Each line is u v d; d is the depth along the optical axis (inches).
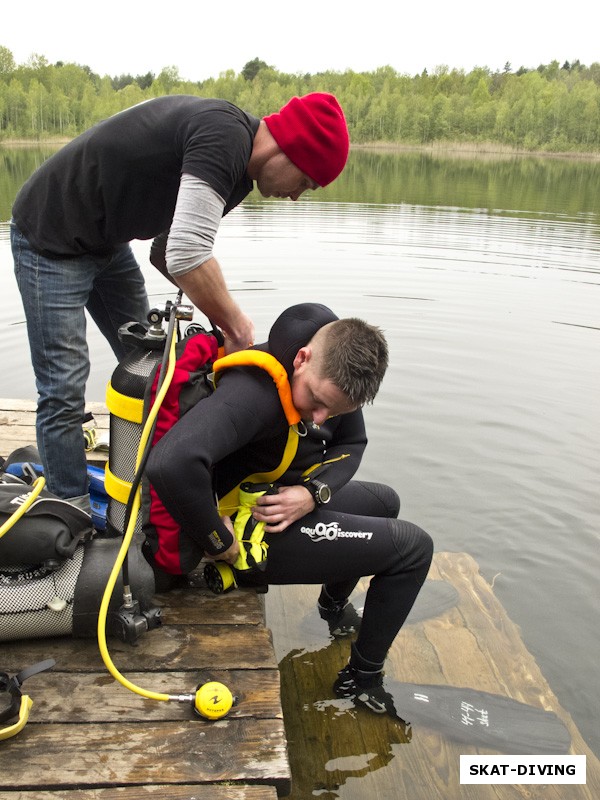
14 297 281.0
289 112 87.4
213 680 77.5
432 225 483.2
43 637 81.2
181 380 81.0
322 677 99.5
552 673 106.3
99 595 77.5
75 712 72.8
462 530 142.2
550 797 83.0
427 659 104.3
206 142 82.8
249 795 65.3
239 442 78.6
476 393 206.2
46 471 98.3
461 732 91.2
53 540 76.3
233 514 89.3
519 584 127.3
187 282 84.2
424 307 284.4
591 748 92.6
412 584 90.4
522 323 269.6
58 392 94.6
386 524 89.3
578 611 121.0
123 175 88.3
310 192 689.6
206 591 92.5
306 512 85.4
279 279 319.9
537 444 177.6
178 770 67.2
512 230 468.8
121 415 84.2
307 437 88.4
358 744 89.0
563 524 145.3
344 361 74.5
